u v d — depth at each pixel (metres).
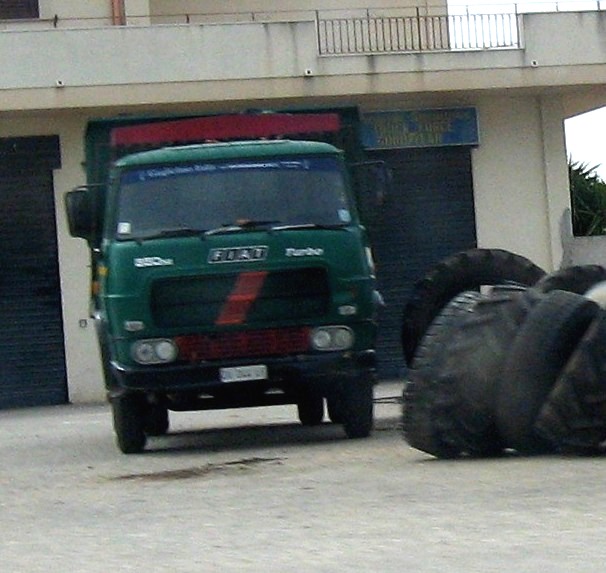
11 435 19.20
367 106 27.31
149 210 14.01
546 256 28.02
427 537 8.27
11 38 25.31
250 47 25.92
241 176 14.13
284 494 10.52
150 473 12.81
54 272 26.77
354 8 31.11
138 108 26.33
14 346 26.67
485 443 11.68
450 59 26.48
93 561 8.26
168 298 13.72
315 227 13.92
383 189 15.10
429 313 16.34
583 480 10.00
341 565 7.59
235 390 14.02
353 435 14.84
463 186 27.84
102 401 26.81
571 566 7.21
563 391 11.05
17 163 26.56
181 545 8.63
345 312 13.84
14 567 8.24
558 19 26.81
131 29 25.61
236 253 13.73
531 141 27.98
